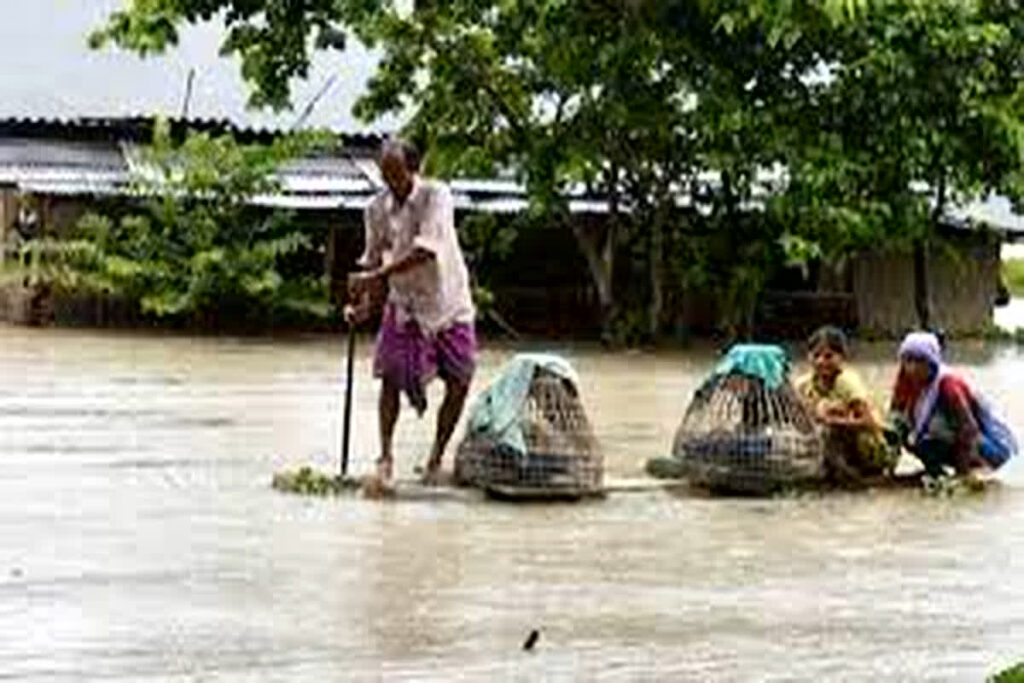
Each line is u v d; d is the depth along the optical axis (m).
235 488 15.73
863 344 39.19
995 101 35.66
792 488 16.25
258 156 37.00
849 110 35.59
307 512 14.62
